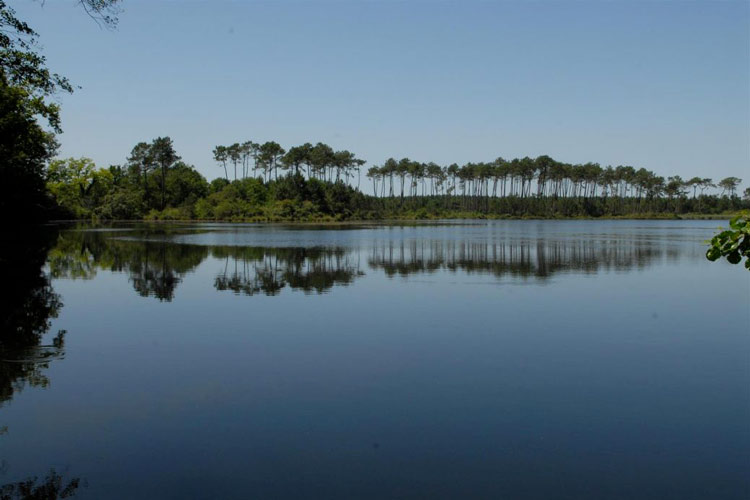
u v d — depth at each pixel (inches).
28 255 1258.6
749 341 511.5
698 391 377.4
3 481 247.9
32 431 301.7
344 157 5359.3
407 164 6043.3
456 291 789.2
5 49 796.0
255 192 4699.8
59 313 618.5
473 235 2327.8
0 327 548.4
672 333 543.2
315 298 727.1
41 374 401.4
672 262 1208.2
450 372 415.5
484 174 6373.0
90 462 266.8
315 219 4360.2
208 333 529.3
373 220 5039.4
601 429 312.8
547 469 265.0
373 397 360.2
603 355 464.8
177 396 358.3
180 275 944.3
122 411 331.9
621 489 247.0
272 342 498.6
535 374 412.5
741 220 212.7
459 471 261.7
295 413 331.6
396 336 522.6
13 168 1736.0
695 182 6737.2
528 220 5733.3
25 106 1190.9
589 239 2069.4
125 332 532.1
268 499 234.8
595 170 6235.2
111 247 1524.4
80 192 4453.7
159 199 4771.2
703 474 261.6
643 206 6678.2
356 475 256.4
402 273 987.9
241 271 1002.1
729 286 849.5
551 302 704.4
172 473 256.8
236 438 295.7
